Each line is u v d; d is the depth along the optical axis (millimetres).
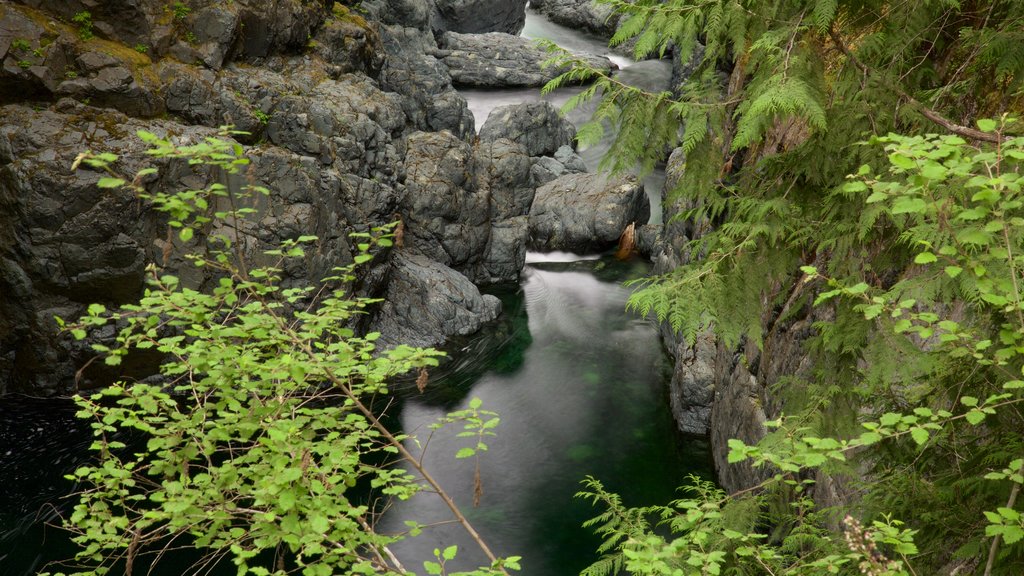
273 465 3363
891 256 4152
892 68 4121
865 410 5305
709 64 4172
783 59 3875
